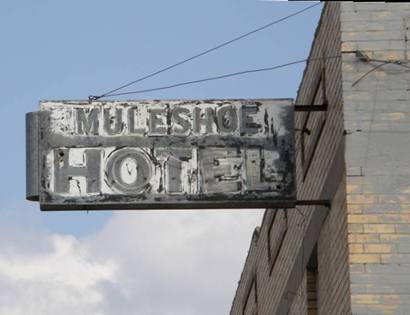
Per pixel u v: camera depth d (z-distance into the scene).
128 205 21.03
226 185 21.02
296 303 25.83
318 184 22.86
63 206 20.97
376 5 20.62
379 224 19.77
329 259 21.88
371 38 20.52
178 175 21.06
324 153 22.16
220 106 21.30
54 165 21.06
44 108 21.27
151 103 21.34
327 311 22.28
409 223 19.77
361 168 20.03
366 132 20.19
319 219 22.89
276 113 21.28
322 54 22.39
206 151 21.12
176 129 21.23
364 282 19.50
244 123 21.23
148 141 21.17
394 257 19.59
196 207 21.14
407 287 19.45
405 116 20.25
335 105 21.03
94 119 21.25
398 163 20.05
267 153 21.12
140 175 21.05
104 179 21.03
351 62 20.47
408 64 20.41
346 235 19.92
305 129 23.67
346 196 19.97
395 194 19.91
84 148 21.12
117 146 21.16
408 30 20.53
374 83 20.38
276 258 28.84
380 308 19.38
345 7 20.66
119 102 21.34
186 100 21.36
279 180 21.03
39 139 21.16
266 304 30.47
